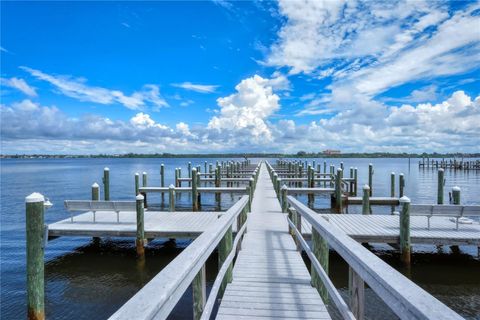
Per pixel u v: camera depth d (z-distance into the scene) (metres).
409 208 8.59
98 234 9.63
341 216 11.48
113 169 69.31
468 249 10.26
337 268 8.68
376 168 70.12
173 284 1.47
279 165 46.12
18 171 61.16
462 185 32.81
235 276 4.86
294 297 4.13
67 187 31.42
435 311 1.13
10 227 14.52
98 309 6.93
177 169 27.92
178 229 9.71
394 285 1.38
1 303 7.23
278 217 9.84
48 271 8.96
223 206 21.00
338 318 6.09
